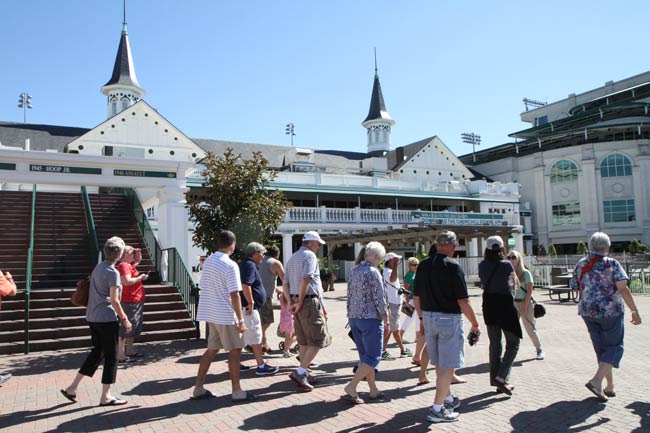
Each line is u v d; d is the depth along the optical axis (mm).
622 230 52281
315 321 6812
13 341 9703
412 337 11320
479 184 43562
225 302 6176
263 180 11406
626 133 54000
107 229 16312
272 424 5387
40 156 13602
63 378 7566
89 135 33969
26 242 14703
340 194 37312
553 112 69562
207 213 11055
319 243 7219
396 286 8852
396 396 6422
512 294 6410
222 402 6207
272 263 9359
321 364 8430
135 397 6480
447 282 5492
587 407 5801
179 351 9570
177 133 36750
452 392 6520
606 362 5992
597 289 6105
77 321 10516
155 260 14234
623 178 52812
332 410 5844
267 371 7664
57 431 5246
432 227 23047
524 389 6625
